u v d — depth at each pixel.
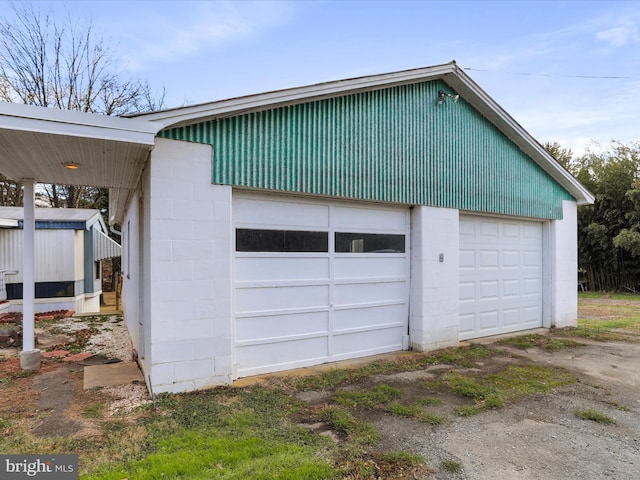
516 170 7.86
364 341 5.90
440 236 6.56
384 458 2.87
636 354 6.29
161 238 4.11
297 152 5.05
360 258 5.88
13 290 11.28
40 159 4.23
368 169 5.71
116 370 5.15
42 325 9.40
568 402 4.15
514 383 4.75
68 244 11.88
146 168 4.43
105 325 9.42
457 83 6.74
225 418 3.51
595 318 10.23
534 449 3.10
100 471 2.58
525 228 8.44
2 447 2.95
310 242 5.39
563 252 8.77
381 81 5.71
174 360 4.15
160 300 4.09
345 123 5.50
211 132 4.43
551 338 7.49
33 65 16.47
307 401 4.03
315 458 2.81
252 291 4.89
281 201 5.14
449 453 2.99
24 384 4.65
